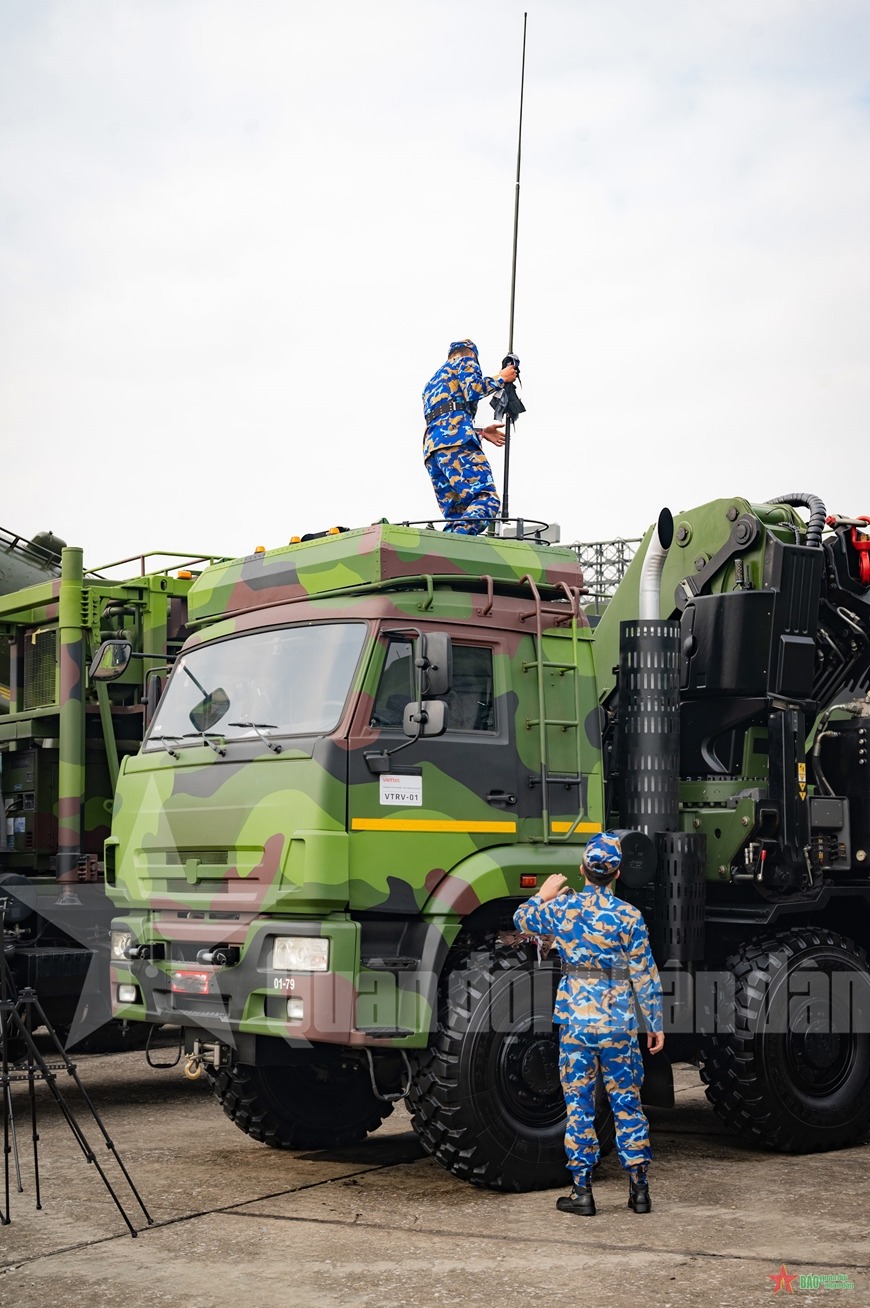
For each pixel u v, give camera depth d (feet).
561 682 29.07
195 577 41.45
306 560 28.84
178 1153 30.66
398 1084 27.27
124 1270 21.68
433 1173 28.53
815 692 33.94
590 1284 20.72
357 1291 20.54
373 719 26.25
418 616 27.30
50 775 39.47
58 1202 25.93
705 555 32.94
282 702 27.45
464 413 34.09
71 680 38.27
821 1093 30.42
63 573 38.91
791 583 31.91
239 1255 22.47
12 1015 25.09
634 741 30.42
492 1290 20.51
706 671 31.91
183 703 29.86
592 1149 24.88
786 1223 24.11
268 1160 29.89
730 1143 31.60
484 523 32.53
